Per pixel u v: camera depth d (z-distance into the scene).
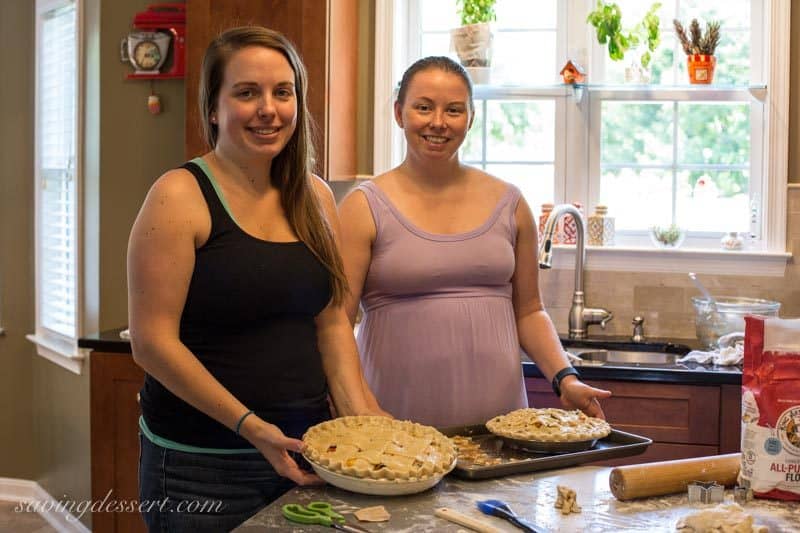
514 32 3.62
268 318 1.77
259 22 3.21
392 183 2.22
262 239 1.76
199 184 1.74
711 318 3.14
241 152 1.75
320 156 3.22
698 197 3.51
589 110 3.57
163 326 1.69
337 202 3.66
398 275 2.14
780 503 1.56
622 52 3.43
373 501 1.55
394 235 2.16
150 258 1.69
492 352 2.16
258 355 1.75
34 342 4.37
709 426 2.78
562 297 3.51
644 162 3.55
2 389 4.47
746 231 3.47
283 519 1.46
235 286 1.71
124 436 3.10
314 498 1.56
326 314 1.95
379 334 2.18
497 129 3.65
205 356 1.75
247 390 1.74
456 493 1.59
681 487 1.59
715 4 3.49
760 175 3.42
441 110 2.12
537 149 3.62
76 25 3.84
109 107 3.70
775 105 3.32
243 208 1.77
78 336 3.92
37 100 4.32
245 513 1.74
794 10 3.31
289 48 1.79
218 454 1.73
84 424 3.93
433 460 1.61
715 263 3.38
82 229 3.89
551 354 2.23
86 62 3.82
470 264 2.16
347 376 1.92
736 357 2.86
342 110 3.40
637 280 3.45
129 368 3.08
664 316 3.43
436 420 2.14
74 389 4.02
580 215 3.29
